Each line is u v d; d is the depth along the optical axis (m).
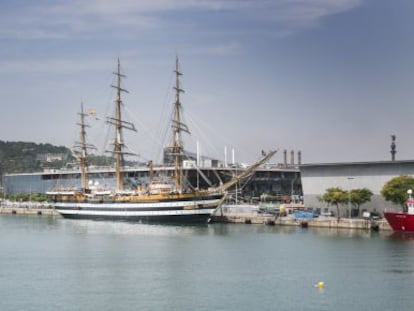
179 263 118.12
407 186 178.12
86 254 131.25
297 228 182.75
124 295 92.88
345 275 105.69
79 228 195.12
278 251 132.00
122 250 136.62
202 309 84.88
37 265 118.00
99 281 102.56
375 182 195.50
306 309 84.94
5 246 146.88
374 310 84.56
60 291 96.00
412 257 122.75
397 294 92.75
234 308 85.44
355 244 141.50
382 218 188.88
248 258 123.06
